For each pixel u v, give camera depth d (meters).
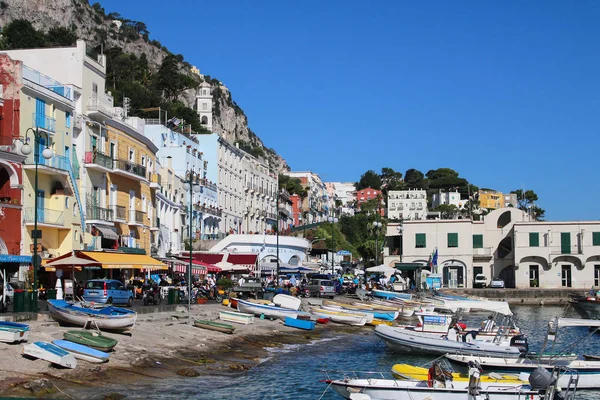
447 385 24.50
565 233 95.56
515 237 96.88
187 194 83.44
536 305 88.06
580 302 68.38
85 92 55.97
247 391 26.42
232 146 103.38
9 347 25.62
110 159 57.88
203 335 37.59
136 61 190.62
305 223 164.38
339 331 48.53
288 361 34.12
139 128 69.56
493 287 95.88
